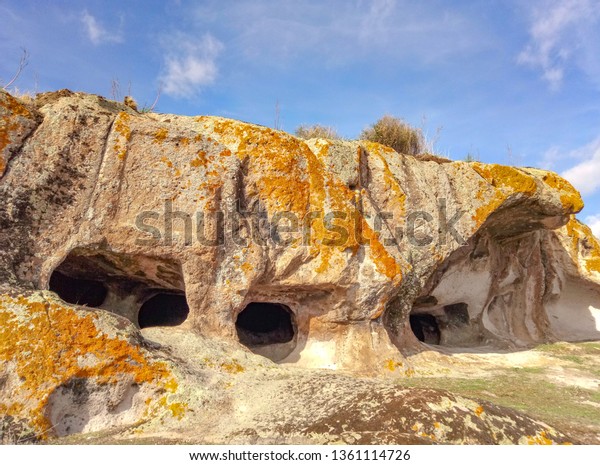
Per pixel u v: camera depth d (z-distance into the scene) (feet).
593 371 26.76
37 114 18.49
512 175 28.89
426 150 38.52
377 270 22.99
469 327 33.32
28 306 15.01
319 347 23.25
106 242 18.49
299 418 13.82
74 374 14.23
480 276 32.27
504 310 34.68
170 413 14.71
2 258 16.31
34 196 17.35
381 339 23.52
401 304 26.16
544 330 34.76
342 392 15.20
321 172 23.25
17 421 13.16
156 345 17.10
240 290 20.47
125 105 23.45
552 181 30.63
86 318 15.37
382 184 26.07
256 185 21.89
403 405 13.24
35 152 17.76
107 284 23.20
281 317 28.19
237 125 22.67
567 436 13.82
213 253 20.03
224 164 20.98
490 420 13.19
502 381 22.74
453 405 13.37
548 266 36.58
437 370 24.25
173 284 22.43
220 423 14.43
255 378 17.62
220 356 18.39
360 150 25.73
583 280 36.68
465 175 28.81
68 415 14.10
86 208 18.26
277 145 22.56
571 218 37.76
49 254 17.30
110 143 19.03
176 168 19.99
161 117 23.30
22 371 13.80
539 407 18.37
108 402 14.62
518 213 30.42
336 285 22.47
